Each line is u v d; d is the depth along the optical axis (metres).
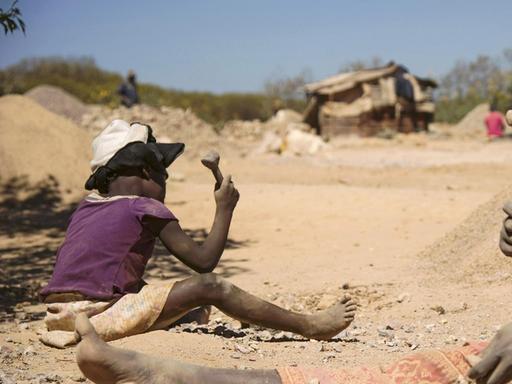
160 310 4.72
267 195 14.80
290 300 7.34
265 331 5.92
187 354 4.78
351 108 29.69
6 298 7.95
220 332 5.74
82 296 4.84
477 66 53.03
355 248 10.30
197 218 13.23
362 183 18.12
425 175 19.11
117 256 4.86
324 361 4.93
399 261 8.94
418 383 3.38
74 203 14.54
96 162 5.18
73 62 60.41
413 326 6.19
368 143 27.12
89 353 3.46
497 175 18.78
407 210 13.19
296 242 11.02
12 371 4.60
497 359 3.06
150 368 3.49
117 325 4.70
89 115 27.41
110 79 60.34
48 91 34.03
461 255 8.09
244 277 8.63
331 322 5.04
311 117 31.05
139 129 5.23
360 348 5.41
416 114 31.05
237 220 12.79
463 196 14.48
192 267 4.97
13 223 13.02
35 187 14.82
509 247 3.29
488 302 6.62
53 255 10.74
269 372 3.54
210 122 38.66
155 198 5.16
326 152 24.52
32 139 15.92
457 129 37.66
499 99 38.88
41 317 6.96
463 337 5.70
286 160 22.80
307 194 14.81
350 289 7.64
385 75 30.11
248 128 36.09
